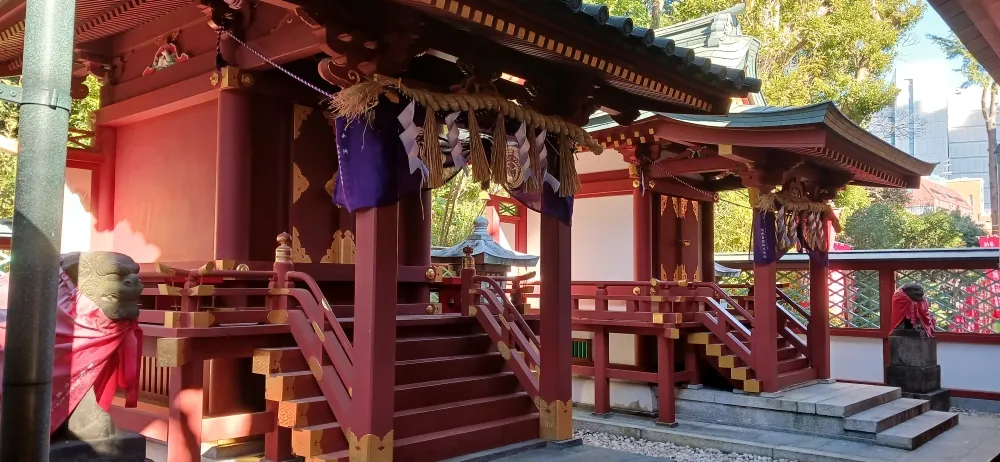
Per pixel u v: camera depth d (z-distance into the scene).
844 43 22.70
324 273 7.87
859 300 14.36
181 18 7.88
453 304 9.13
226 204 7.12
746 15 22.58
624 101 8.13
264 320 6.35
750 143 9.41
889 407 10.09
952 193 47.72
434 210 24.14
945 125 70.31
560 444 7.05
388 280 5.65
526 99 7.48
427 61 7.57
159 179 8.25
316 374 6.05
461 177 22.78
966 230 32.38
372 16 5.48
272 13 6.79
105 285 4.13
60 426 3.89
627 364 11.73
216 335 5.88
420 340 7.30
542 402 7.30
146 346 6.23
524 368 7.62
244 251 7.23
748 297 12.46
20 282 2.46
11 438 2.43
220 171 7.14
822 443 9.01
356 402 5.58
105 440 3.90
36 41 2.54
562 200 7.38
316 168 8.00
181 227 7.88
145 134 8.53
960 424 10.70
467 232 23.86
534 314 8.97
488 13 5.36
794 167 10.44
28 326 2.46
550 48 5.98
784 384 10.57
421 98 5.83
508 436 6.93
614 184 12.15
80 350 3.99
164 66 8.19
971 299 13.23
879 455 8.38
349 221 8.24
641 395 10.92
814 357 11.72
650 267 11.55
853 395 10.19
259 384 7.17
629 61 6.67
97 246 8.77
